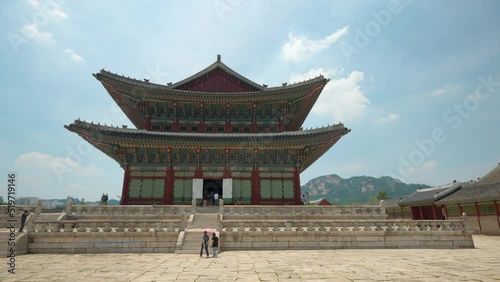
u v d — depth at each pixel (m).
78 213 31.97
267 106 48.16
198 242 24.53
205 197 50.94
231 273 15.38
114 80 41.75
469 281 13.15
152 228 26.61
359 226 27.00
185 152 43.25
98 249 24.14
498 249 25.80
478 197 42.94
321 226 26.62
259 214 32.56
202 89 49.88
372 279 13.68
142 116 47.41
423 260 19.41
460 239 27.14
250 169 43.84
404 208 67.38
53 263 19.02
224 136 42.78
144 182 42.19
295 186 43.44
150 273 15.55
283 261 19.20
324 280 13.56
